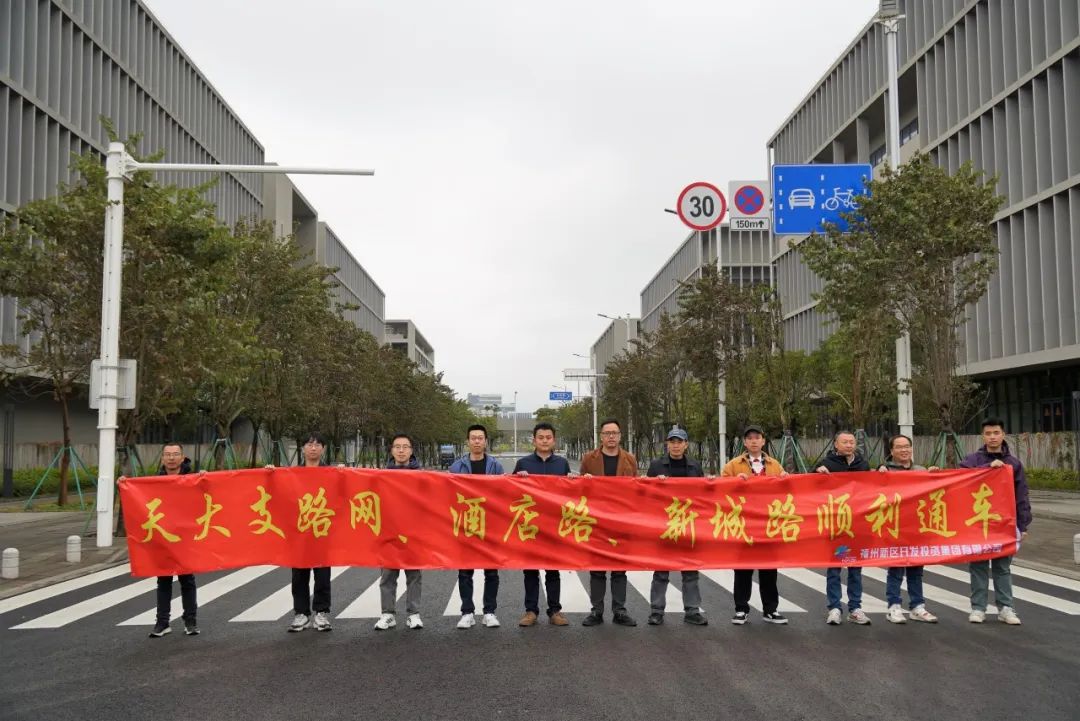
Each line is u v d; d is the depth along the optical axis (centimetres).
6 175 3059
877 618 889
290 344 3003
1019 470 882
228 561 833
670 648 756
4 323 3042
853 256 1848
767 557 870
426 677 665
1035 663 701
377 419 4981
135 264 1758
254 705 599
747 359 3120
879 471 886
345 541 848
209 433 5325
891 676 663
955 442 1847
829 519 873
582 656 729
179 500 834
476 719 566
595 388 7556
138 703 607
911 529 869
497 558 859
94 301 1842
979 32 3519
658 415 4659
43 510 2419
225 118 5400
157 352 1781
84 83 3628
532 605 863
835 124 5038
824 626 848
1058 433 3180
